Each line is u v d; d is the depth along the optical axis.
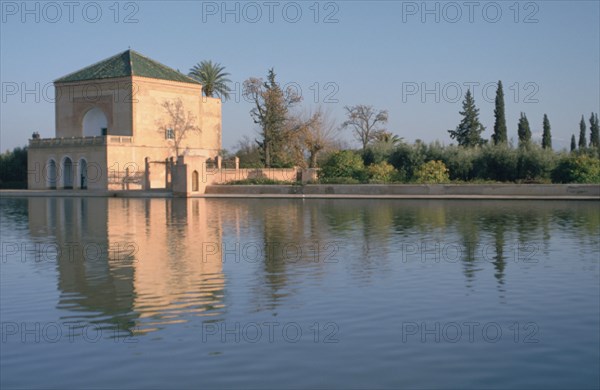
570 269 14.12
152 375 7.82
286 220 26.56
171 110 64.62
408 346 8.79
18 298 11.87
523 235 20.19
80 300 11.63
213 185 51.03
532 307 10.77
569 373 7.77
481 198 39.56
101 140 59.41
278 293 11.98
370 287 12.41
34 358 8.48
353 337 9.20
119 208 36.34
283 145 63.62
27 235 21.88
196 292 12.16
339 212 30.64
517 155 48.00
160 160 63.75
